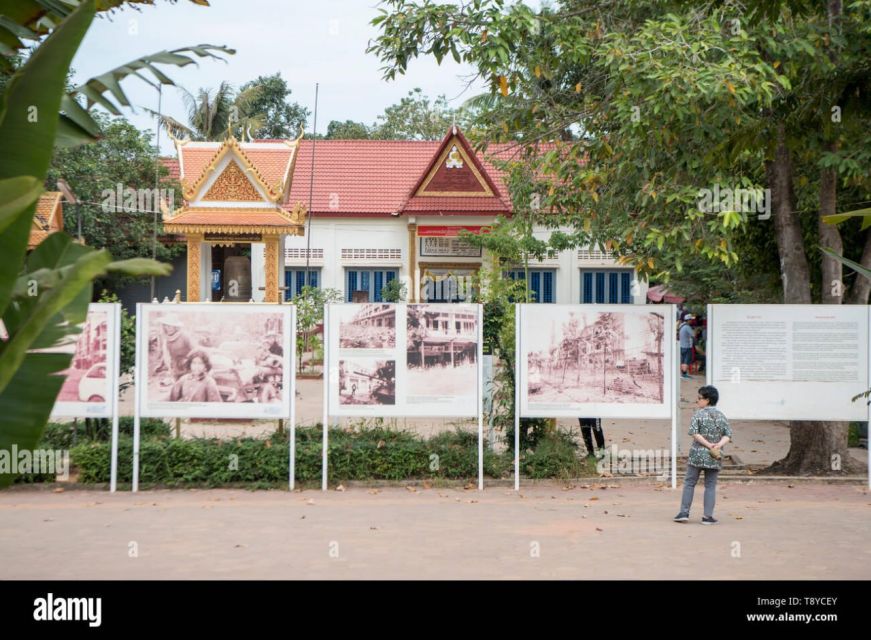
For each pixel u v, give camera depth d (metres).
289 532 9.88
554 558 8.70
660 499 11.95
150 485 12.52
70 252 4.48
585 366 12.62
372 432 13.77
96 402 12.23
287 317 12.38
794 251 14.03
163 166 35.16
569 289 38.09
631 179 14.04
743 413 12.70
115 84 5.43
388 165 40.00
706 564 8.50
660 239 12.54
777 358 12.66
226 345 12.34
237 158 22.39
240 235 22.94
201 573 8.06
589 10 14.32
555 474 13.15
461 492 12.36
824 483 13.16
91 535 9.70
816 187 15.23
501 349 13.92
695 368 31.48
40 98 4.00
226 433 15.98
